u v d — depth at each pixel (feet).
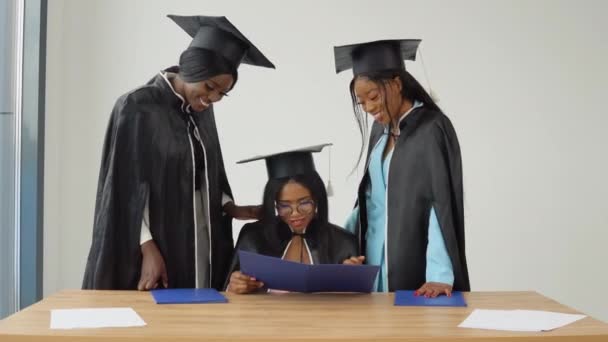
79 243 11.79
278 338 5.72
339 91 11.51
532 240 11.93
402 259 10.41
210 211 10.66
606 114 12.00
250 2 11.95
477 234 11.91
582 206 11.95
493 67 11.96
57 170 11.81
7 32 11.15
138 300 7.79
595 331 5.98
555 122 11.99
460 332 5.96
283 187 10.87
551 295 11.92
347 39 11.91
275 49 11.84
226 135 11.48
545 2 12.05
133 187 10.12
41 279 11.39
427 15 11.96
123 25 11.93
